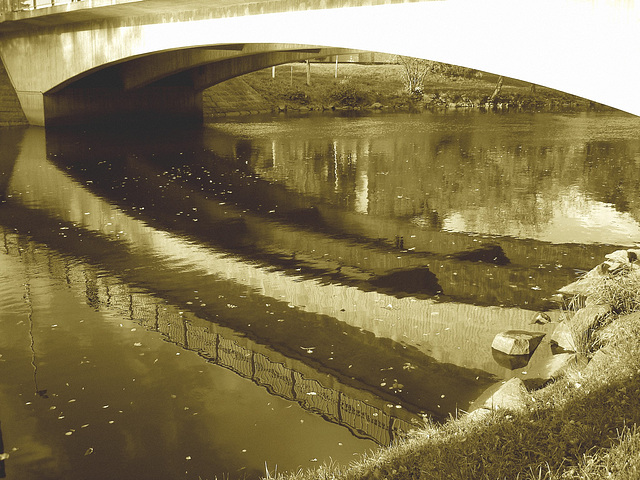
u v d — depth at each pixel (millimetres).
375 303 11242
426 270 13047
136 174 24297
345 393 8117
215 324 10406
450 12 17281
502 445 5441
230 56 36906
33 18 33594
